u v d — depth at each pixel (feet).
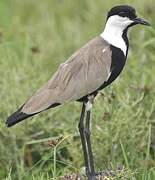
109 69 37.60
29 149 45.91
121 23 37.91
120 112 43.88
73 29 64.34
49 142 38.45
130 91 46.83
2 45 53.16
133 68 50.93
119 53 37.81
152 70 50.96
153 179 39.68
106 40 38.01
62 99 37.22
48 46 59.72
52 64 56.90
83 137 38.42
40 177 41.65
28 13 69.21
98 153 43.37
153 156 44.45
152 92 46.83
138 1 59.57
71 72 37.40
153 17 57.93
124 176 38.70
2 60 50.75
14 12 68.80
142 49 53.67
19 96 47.73
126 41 38.37
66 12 68.95
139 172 40.16
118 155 43.19
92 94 37.91
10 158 45.01
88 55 37.60
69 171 42.37
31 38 59.82
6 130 45.34
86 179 39.04
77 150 43.78
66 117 46.93
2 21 64.08
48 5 70.54
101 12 64.85
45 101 37.09
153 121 44.21
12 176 43.45
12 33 60.80
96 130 43.55
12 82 48.44
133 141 43.37
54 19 67.15
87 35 61.77
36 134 45.50
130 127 43.68
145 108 45.98
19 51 57.72
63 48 60.23
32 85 48.85
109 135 43.14
